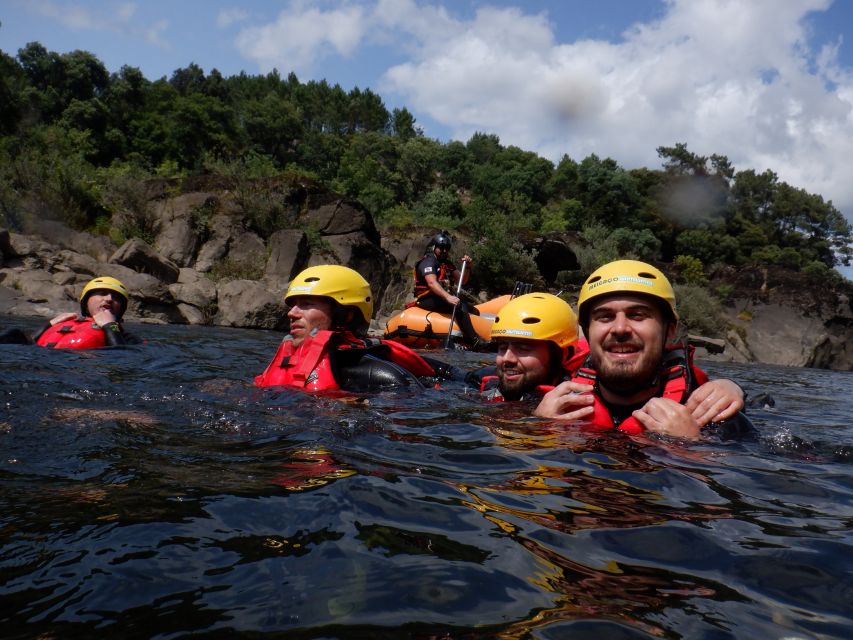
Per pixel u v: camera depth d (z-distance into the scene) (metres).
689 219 66.31
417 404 3.31
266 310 14.16
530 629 1.01
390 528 1.44
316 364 3.79
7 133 38.81
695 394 2.82
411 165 73.75
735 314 25.30
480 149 94.38
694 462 2.21
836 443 2.83
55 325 5.62
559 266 25.41
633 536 1.46
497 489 1.79
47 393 3.00
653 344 2.84
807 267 66.06
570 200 65.00
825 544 1.45
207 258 17.56
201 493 1.64
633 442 2.48
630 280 2.85
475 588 1.15
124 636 0.95
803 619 1.09
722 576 1.26
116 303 6.06
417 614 1.04
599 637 0.99
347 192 62.81
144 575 1.16
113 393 3.13
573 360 3.70
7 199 16.72
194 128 53.41
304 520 1.46
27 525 1.38
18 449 2.01
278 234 17.69
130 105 56.03
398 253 22.06
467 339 10.06
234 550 1.28
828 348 24.11
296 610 1.04
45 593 1.08
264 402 3.14
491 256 22.11
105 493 1.61
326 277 4.09
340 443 2.29
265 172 21.48
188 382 3.76
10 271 13.34
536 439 2.50
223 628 0.98
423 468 1.99
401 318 10.27
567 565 1.28
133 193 18.39
